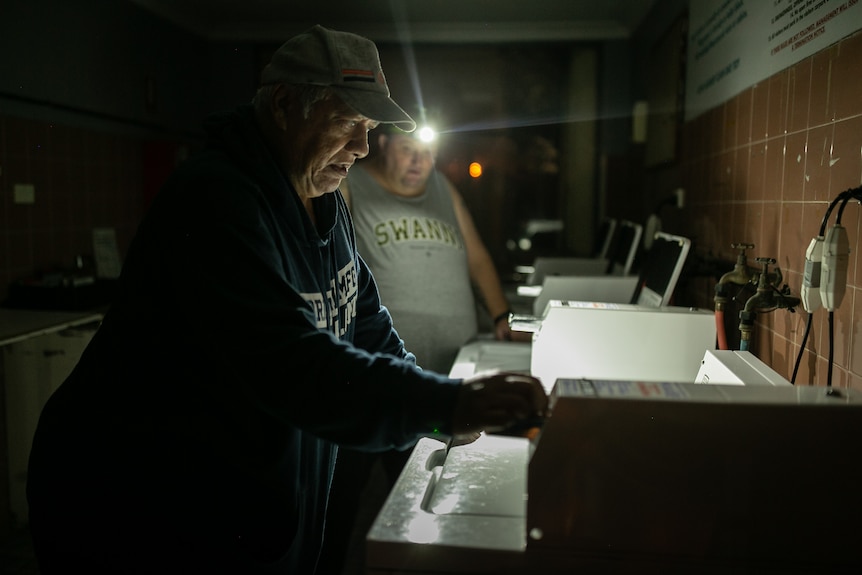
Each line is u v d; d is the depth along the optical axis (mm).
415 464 1167
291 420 901
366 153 1120
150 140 4094
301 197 1174
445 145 4723
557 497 866
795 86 1616
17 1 2869
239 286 933
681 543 855
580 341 1620
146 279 1027
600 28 4469
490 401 848
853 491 826
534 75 4641
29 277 3029
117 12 3646
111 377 1060
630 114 4508
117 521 1065
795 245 1603
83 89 3350
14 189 2934
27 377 2604
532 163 4707
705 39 2539
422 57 4664
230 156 1081
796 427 824
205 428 1031
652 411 844
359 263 1397
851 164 1313
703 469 843
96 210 3545
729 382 1115
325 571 1818
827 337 1399
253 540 1080
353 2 4039
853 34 1307
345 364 882
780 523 840
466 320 2434
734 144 2131
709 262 2197
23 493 2609
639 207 4137
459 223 2672
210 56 4738
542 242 4754
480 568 881
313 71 1026
